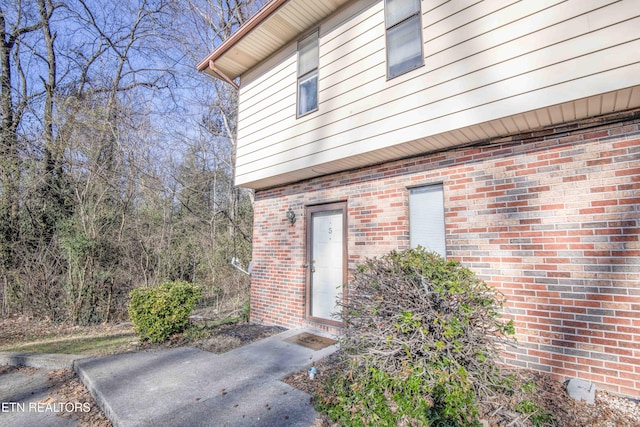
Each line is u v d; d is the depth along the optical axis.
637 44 2.84
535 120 3.59
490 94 3.58
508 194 3.97
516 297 3.81
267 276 7.09
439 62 4.03
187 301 5.94
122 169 9.59
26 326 7.30
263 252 7.28
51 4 11.97
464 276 3.20
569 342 3.48
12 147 8.44
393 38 4.61
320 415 2.97
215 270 10.25
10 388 4.08
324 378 3.73
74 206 8.48
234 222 12.00
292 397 3.33
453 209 4.38
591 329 3.38
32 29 11.53
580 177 3.54
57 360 4.78
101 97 10.97
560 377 3.50
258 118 6.80
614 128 3.39
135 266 8.83
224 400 3.29
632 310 3.19
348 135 4.96
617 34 2.93
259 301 7.21
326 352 4.69
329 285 5.93
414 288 3.03
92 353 5.16
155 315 5.55
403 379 2.71
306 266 6.29
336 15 5.40
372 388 2.80
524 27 3.42
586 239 3.46
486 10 3.70
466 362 2.88
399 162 5.02
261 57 6.82
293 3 5.27
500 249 3.96
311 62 5.81
